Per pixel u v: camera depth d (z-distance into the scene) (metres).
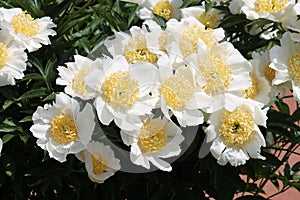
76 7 1.75
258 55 1.57
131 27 1.62
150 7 1.74
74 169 1.57
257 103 1.50
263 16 1.57
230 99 1.47
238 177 1.66
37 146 1.55
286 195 2.87
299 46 1.57
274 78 1.56
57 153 1.44
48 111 1.46
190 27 1.51
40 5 1.65
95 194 1.59
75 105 1.44
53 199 1.62
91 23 1.70
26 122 1.56
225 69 1.46
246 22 1.63
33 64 1.57
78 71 1.48
